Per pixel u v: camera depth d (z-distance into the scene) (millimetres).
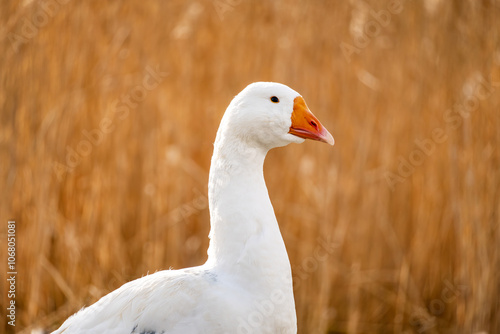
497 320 9734
